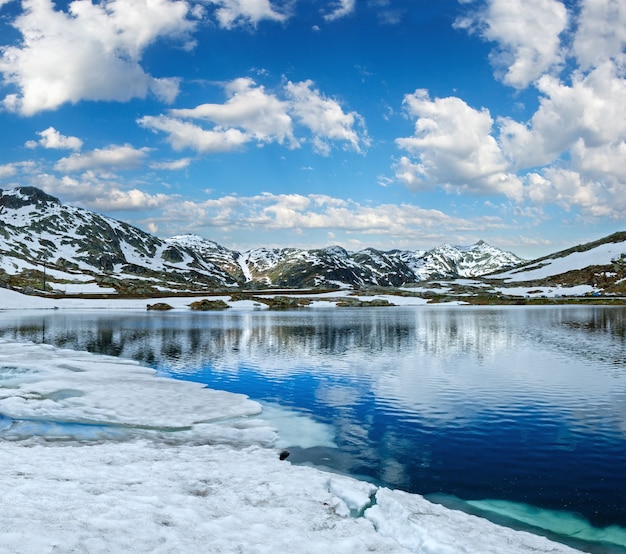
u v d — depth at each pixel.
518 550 10.86
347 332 66.31
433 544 10.83
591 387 29.89
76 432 20.06
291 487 13.64
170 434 20.27
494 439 20.27
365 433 21.03
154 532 10.08
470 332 64.94
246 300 163.25
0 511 10.38
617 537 12.45
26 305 139.62
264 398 27.50
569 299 162.38
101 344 52.66
